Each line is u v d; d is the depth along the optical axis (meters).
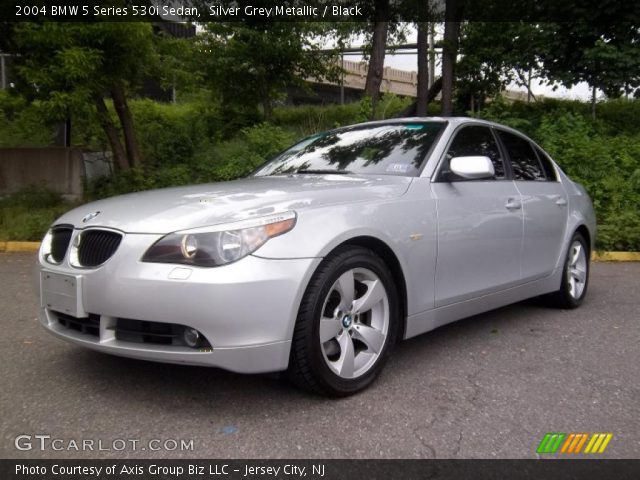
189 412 2.92
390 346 3.30
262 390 3.19
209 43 12.65
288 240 2.81
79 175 10.84
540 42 12.80
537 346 4.10
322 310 2.91
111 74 9.16
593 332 4.48
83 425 2.77
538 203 4.59
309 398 3.10
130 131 10.89
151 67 10.11
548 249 4.74
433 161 3.80
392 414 2.94
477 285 3.93
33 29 8.12
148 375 3.40
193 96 14.59
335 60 14.45
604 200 9.52
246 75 13.05
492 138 4.48
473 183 4.01
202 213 2.84
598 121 13.04
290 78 13.65
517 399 3.16
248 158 10.23
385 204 3.32
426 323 3.56
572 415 2.96
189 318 2.62
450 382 3.39
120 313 2.74
